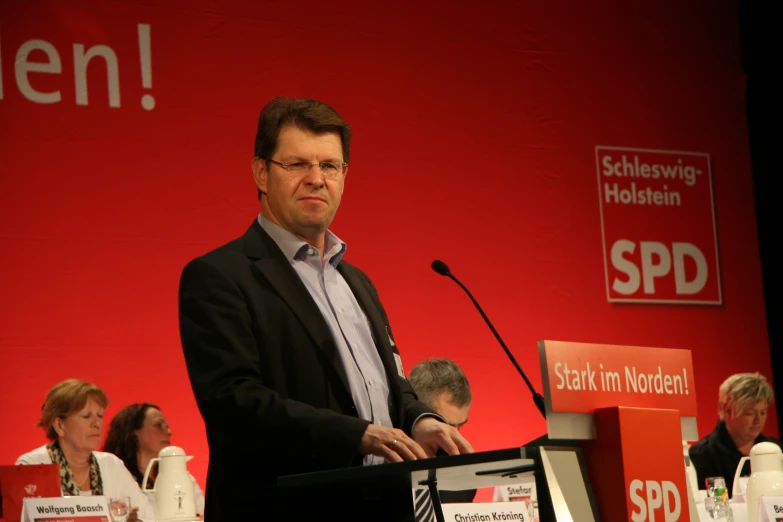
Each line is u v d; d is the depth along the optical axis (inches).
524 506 225.5
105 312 363.3
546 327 435.8
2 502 232.5
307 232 151.1
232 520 133.1
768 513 206.7
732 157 482.9
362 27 420.5
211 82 389.7
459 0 440.5
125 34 377.1
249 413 126.1
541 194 444.8
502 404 422.9
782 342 475.8
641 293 457.1
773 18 482.0
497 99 442.0
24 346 349.7
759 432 372.5
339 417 125.2
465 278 424.8
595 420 122.6
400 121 422.3
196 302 137.9
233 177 389.1
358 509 135.4
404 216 417.7
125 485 314.2
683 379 136.5
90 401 307.7
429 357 412.8
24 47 360.5
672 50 478.3
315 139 151.0
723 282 473.1
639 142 466.6
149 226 373.1
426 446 139.0
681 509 123.9
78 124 366.3
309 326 141.1
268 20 402.6
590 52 462.9
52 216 358.9
